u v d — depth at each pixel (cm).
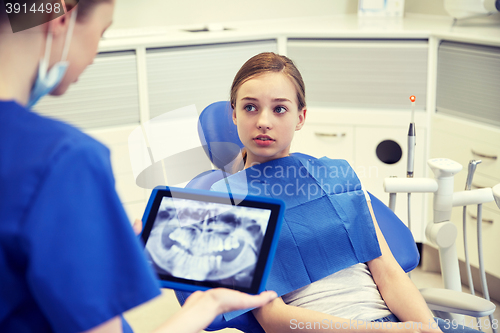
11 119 45
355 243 109
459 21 234
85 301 45
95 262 45
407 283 107
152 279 49
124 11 244
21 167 43
